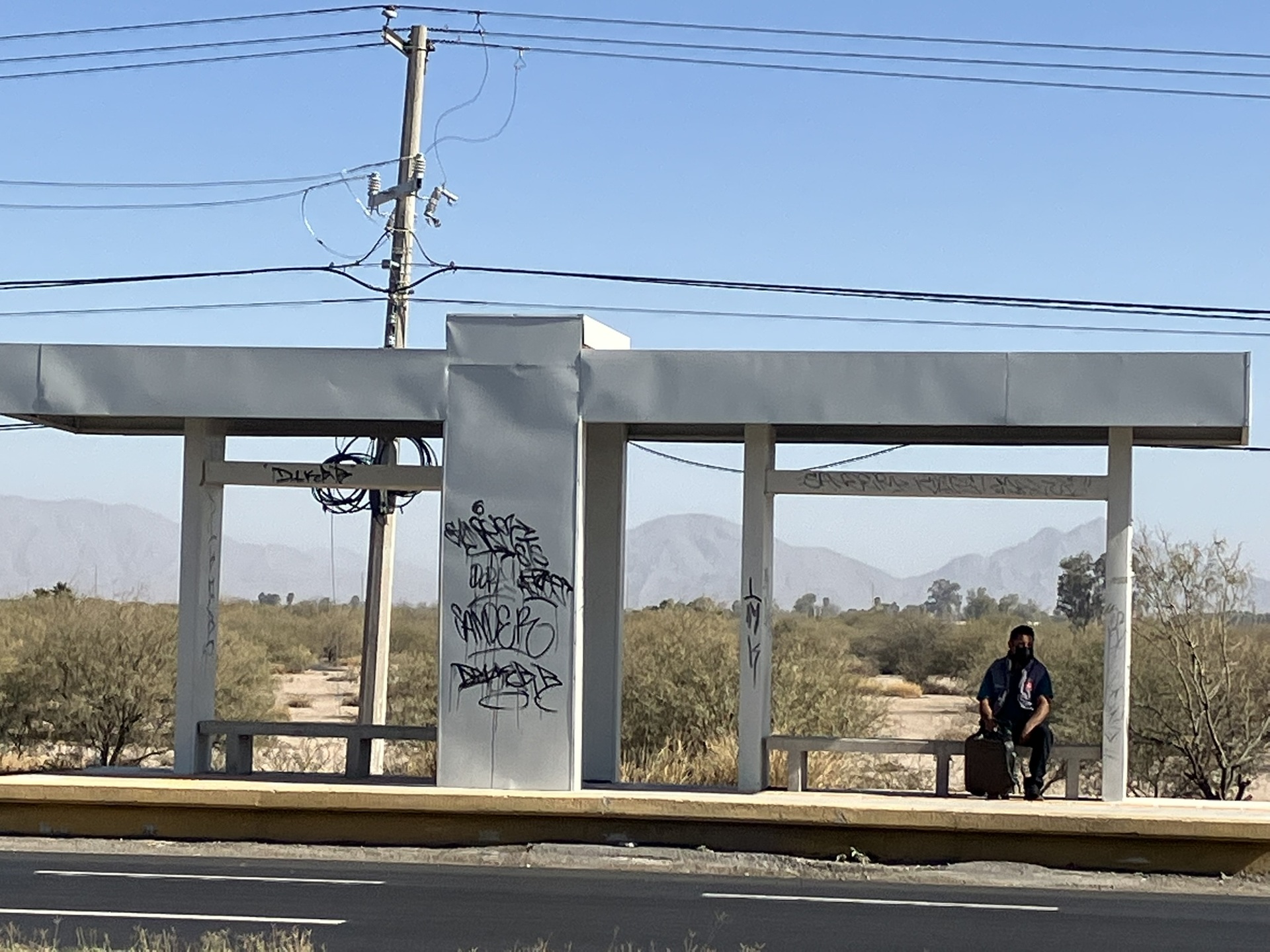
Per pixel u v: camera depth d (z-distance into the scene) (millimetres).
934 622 63656
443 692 16609
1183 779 25531
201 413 16875
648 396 16406
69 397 16969
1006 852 15195
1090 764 27516
